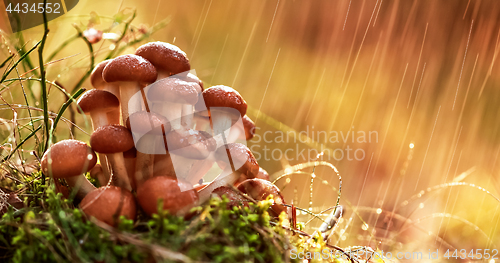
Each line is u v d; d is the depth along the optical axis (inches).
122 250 18.3
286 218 20.8
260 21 74.6
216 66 51.1
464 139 50.6
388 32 76.2
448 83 63.9
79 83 24.0
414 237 26.3
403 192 38.7
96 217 18.9
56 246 18.5
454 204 34.0
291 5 78.2
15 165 21.7
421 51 70.8
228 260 18.4
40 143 22.2
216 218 19.2
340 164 42.6
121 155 20.2
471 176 39.4
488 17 68.5
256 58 63.9
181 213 19.2
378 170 43.3
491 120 53.9
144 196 19.1
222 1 69.5
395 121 55.0
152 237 18.6
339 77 66.8
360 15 78.0
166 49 20.5
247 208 19.6
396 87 65.1
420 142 50.6
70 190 20.5
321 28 77.7
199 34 61.2
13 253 18.8
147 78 20.1
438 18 73.2
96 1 36.0
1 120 21.9
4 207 20.1
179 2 62.6
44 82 20.0
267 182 21.0
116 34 24.9
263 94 53.6
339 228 24.7
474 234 28.7
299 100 55.7
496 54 64.8
